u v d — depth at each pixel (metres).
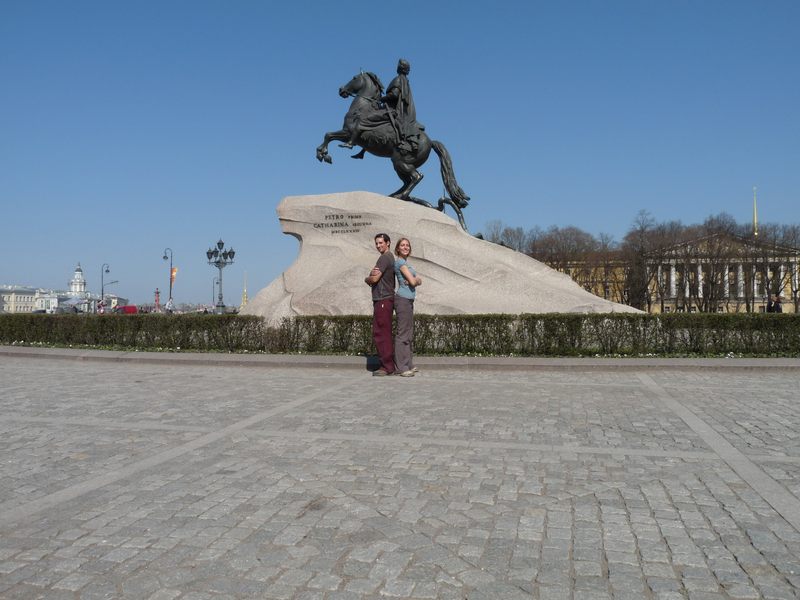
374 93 21.45
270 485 4.77
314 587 3.13
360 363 12.85
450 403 8.45
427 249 19.36
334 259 19.61
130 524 3.98
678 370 12.17
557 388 9.93
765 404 8.30
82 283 177.00
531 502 4.37
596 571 3.30
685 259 64.69
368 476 5.00
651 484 4.77
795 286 67.88
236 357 14.05
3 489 4.71
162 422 7.19
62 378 11.47
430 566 3.36
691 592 3.07
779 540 3.70
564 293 19.17
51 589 3.13
